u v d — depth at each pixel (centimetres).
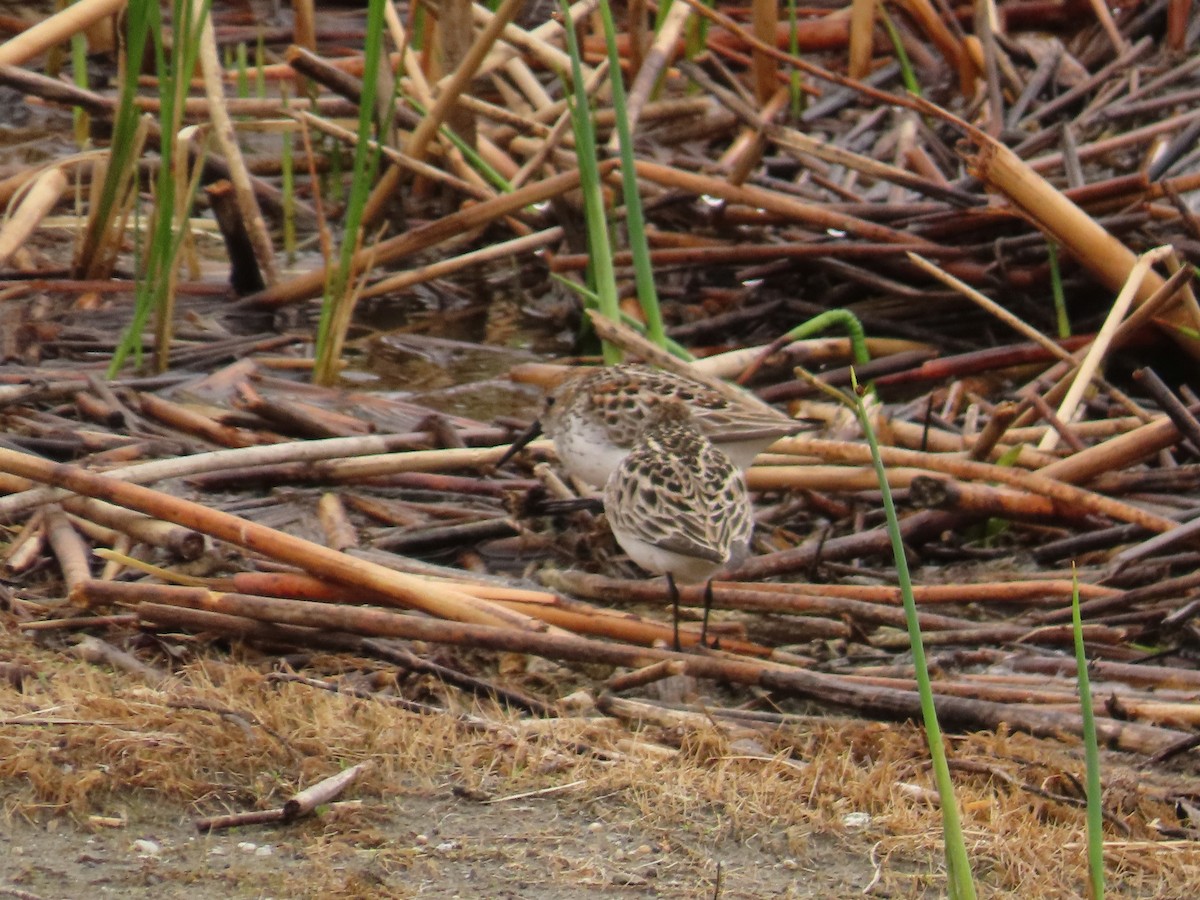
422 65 1666
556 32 1673
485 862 686
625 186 1210
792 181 1675
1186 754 834
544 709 838
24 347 1302
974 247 1444
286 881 657
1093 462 1136
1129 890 707
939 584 1047
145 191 1606
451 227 1418
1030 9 1909
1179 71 1700
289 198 1535
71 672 814
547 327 1506
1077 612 574
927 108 1291
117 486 904
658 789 749
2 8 1917
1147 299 1232
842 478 1118
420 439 1138
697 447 976
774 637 978
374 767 742
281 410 1178
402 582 895
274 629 873
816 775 761
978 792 772
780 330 1485
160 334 1286
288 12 2016
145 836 684
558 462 1195
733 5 2030
